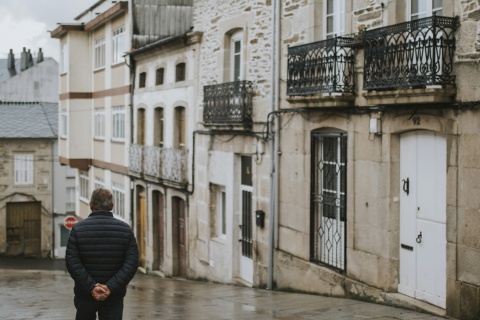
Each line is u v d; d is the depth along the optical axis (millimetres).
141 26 23234
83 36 29203
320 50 11445
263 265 14164
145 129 22578
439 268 9281
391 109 10016
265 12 14094
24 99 50125
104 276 5977
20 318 9961
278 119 13500
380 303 10289
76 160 29359
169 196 20109
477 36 8312
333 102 11023
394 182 10125
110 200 6219
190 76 18484
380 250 10352
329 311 9891
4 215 38969
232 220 15734
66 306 11961
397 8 9914
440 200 9258
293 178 13031
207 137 17250
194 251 18266
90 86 29312
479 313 8336
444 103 8852
